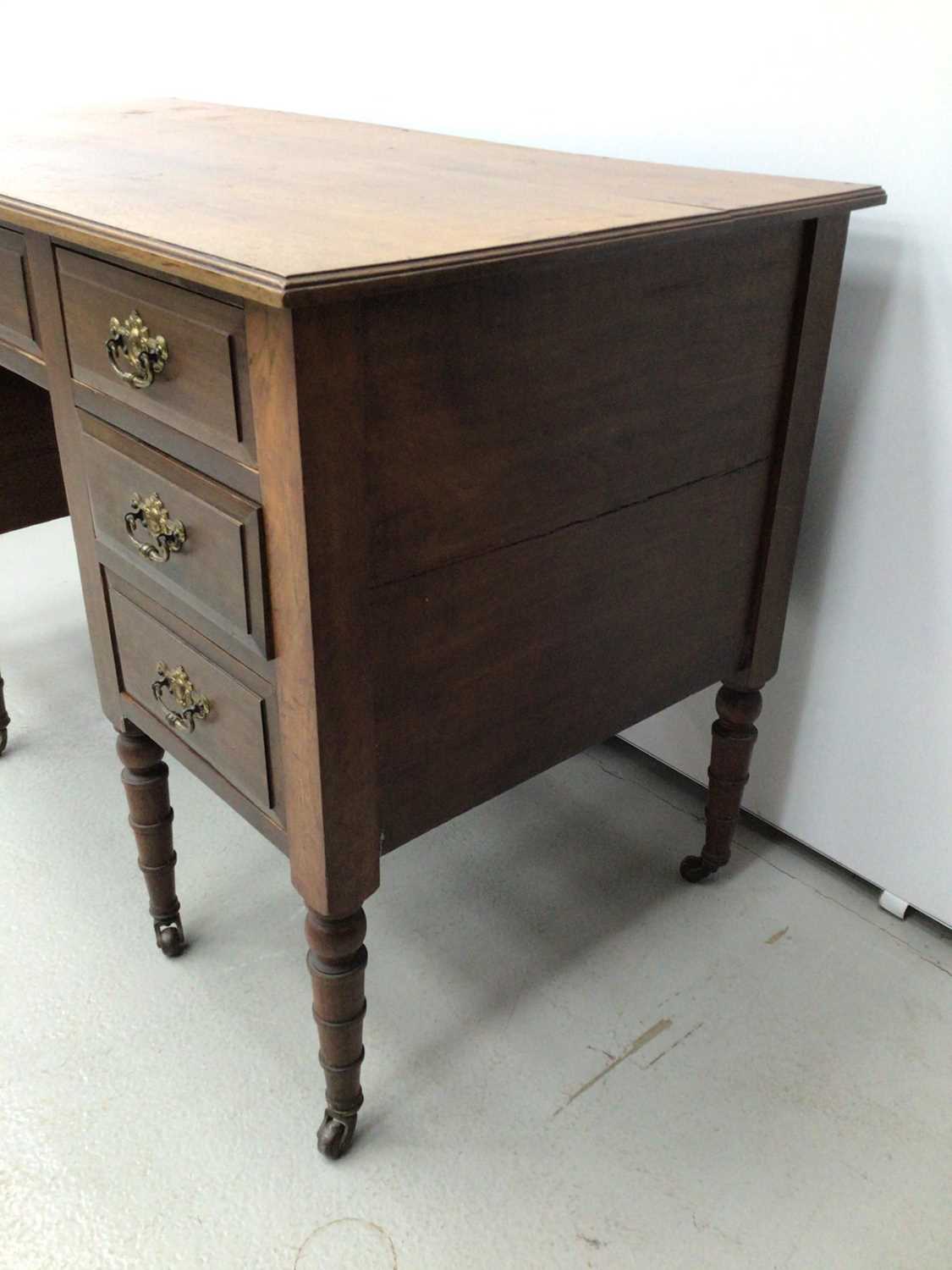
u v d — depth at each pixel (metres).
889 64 1.04
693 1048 1.17
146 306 0.83
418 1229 0.99
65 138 1.28
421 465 0.80
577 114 1.33
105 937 1.30
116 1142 1.06
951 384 1.09
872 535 1.21
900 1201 1.02
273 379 0.72
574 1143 1.07
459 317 0.77
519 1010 1.21
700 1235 0.98
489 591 0.90
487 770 0.98
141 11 1.94
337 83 1.63
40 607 2.02
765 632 1.20
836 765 1.34
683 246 0.90
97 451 0.97
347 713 0.84
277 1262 0.96
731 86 1.17
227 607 0.87
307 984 1.24
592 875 1.40
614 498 0.96
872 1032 1.19
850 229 1.12
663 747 1.56
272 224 0.81
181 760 1.06
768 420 1.07
